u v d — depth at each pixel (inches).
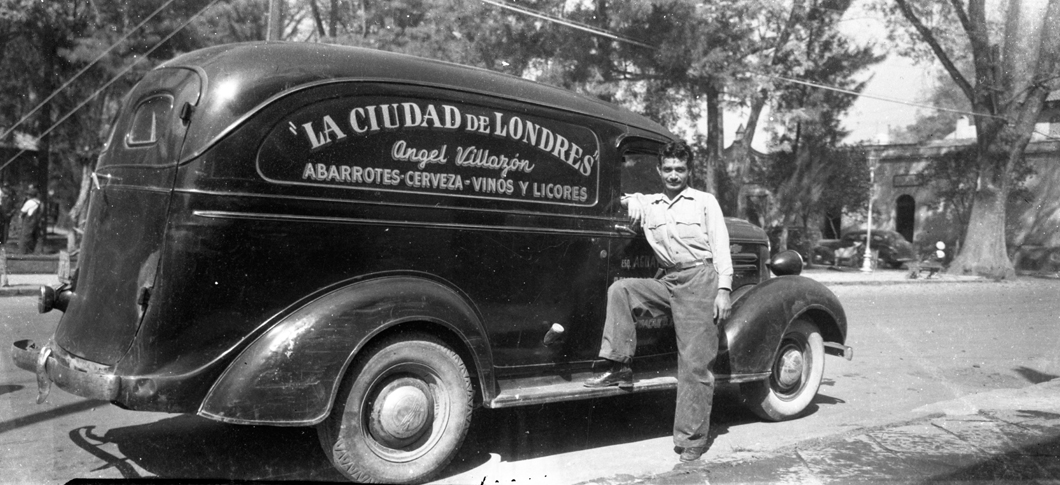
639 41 764.0
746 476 159.3
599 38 759.1
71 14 717.9
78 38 708.0
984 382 295.0
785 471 161.8
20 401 222.7
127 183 152.9
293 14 758.5
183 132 144.6
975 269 1082.7
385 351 151.3
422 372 156.9
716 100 872.3
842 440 186.2
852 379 299.0
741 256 235.3
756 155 1240.2
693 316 176.9
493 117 173.8
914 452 176.4
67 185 916.6
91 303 156.7
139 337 143.2
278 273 147.2
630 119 203.9
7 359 290.4
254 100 146.3
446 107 167.0
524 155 178.9
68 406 216.5
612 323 183.9
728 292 177.9
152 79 159.9
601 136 193.5
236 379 141.4
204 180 142.3
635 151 204.4
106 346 149.2
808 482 154.6
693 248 179.3
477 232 170.9
